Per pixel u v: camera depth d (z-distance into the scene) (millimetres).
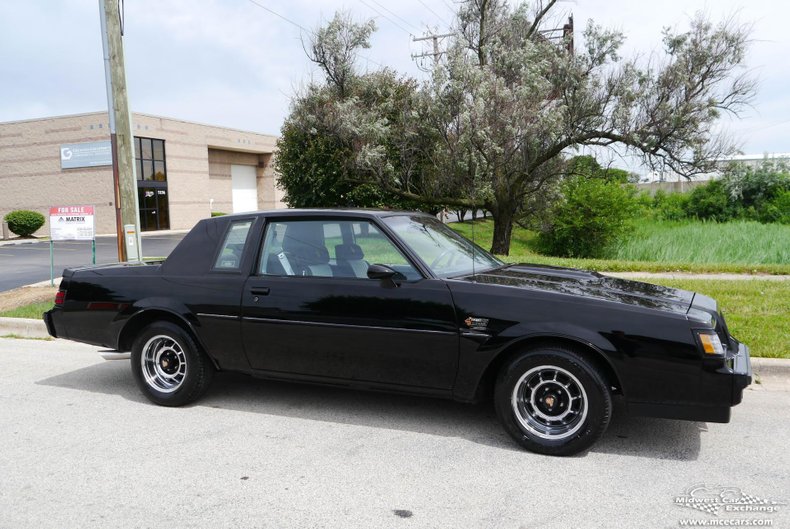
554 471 3648
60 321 5336
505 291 4035
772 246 17141
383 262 4371
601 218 22703
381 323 4250
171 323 4977
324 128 18406
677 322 3682
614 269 12414
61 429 4508
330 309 4398
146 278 5098
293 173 22500
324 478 3600
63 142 34375
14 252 21859
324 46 17516
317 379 4570
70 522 3127
